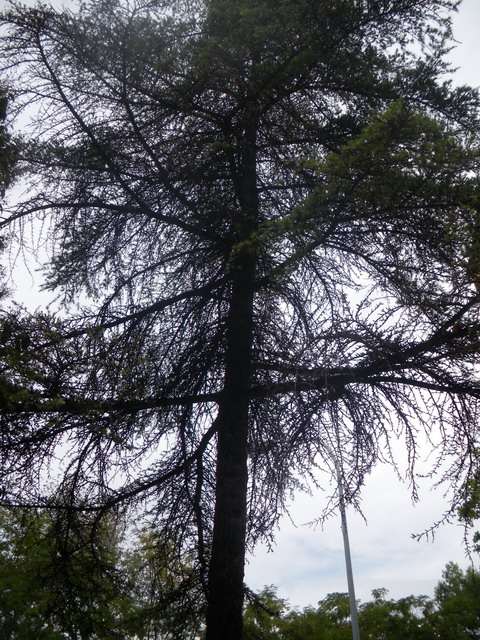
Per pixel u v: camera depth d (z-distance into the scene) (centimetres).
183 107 717
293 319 804
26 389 526
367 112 761
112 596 729
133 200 755
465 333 586
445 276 621
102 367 621
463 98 737
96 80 704
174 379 754
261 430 717
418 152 577
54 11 667
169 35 684
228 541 627
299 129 774
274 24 668
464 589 1778
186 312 798
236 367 718
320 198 593
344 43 722
